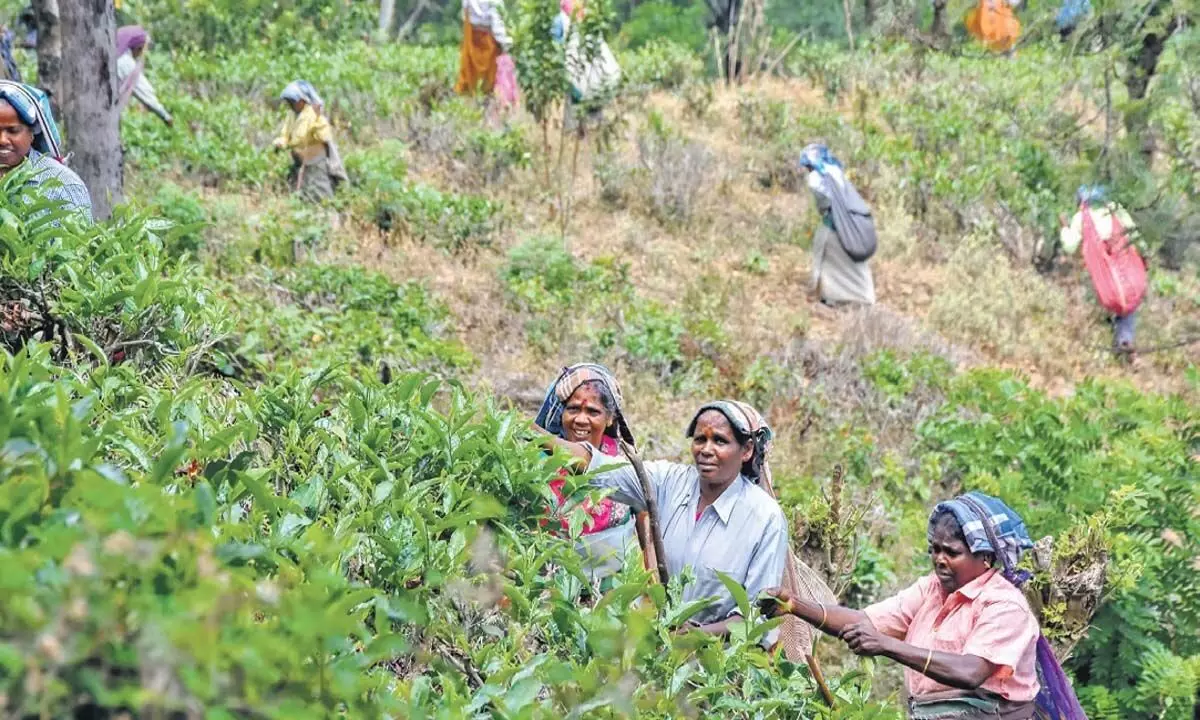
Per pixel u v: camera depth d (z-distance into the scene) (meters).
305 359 8.41
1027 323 12.83
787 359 10.79
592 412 4.36
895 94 18.05
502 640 2.60
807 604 3.79
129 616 1.54
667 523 3.90
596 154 14.23
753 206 14.23
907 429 9.80
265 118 14.01
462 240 11.70
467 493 2.96
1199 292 14.05
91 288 3.67
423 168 13.53
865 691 3.07
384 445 3.18
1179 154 10.73
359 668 1.94
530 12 13.16
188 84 15.38
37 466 1.90
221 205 10.46
